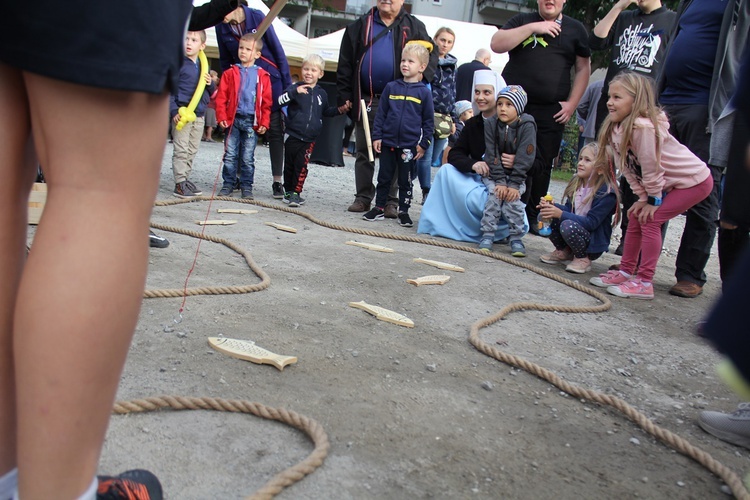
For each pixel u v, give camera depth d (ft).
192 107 20.03
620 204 15.79
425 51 19.63
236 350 7.95
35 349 3.03
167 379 7.10
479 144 18.22
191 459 5.59
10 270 3.51
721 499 5.91
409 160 19.61
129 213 3.25
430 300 11.57
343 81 21.40
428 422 6.73
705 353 10.31
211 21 12.09
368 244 16.01
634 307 12.95
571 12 61.72
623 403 7.58
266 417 6.42
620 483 5.97
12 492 3.54
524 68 18.61
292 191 21.84
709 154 13.52
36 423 3.09
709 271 17.84
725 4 13.76
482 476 5.80
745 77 3.75
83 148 3.13
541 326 10.84
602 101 20.20
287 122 21.40
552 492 5.67
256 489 5.26
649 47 18.38
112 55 2.97
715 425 7.27
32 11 2.94
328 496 5.22
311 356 8.21
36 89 3.11
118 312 3.18
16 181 3.49
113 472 5.23
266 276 11.68
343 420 6.57
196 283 11.04
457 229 18.29
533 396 7.78
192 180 25.27
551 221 16.42
